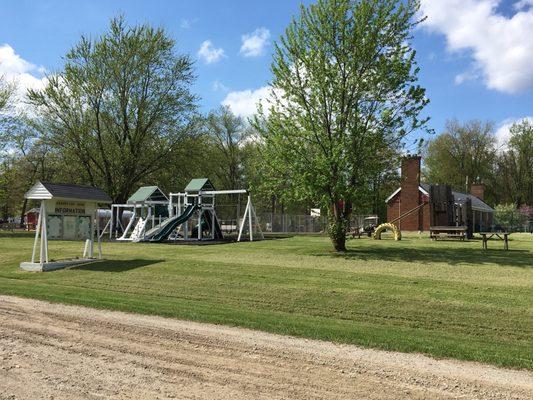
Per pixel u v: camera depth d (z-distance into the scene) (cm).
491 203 7325
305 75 2022
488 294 1200
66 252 2392
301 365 691
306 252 2131
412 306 1140
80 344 804
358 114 1966
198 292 1393
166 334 866
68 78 3841
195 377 644
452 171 6950
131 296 1334
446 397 572
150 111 4069
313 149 2027
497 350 789
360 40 1964
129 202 3597
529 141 7012
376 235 3095
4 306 1127
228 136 6606
